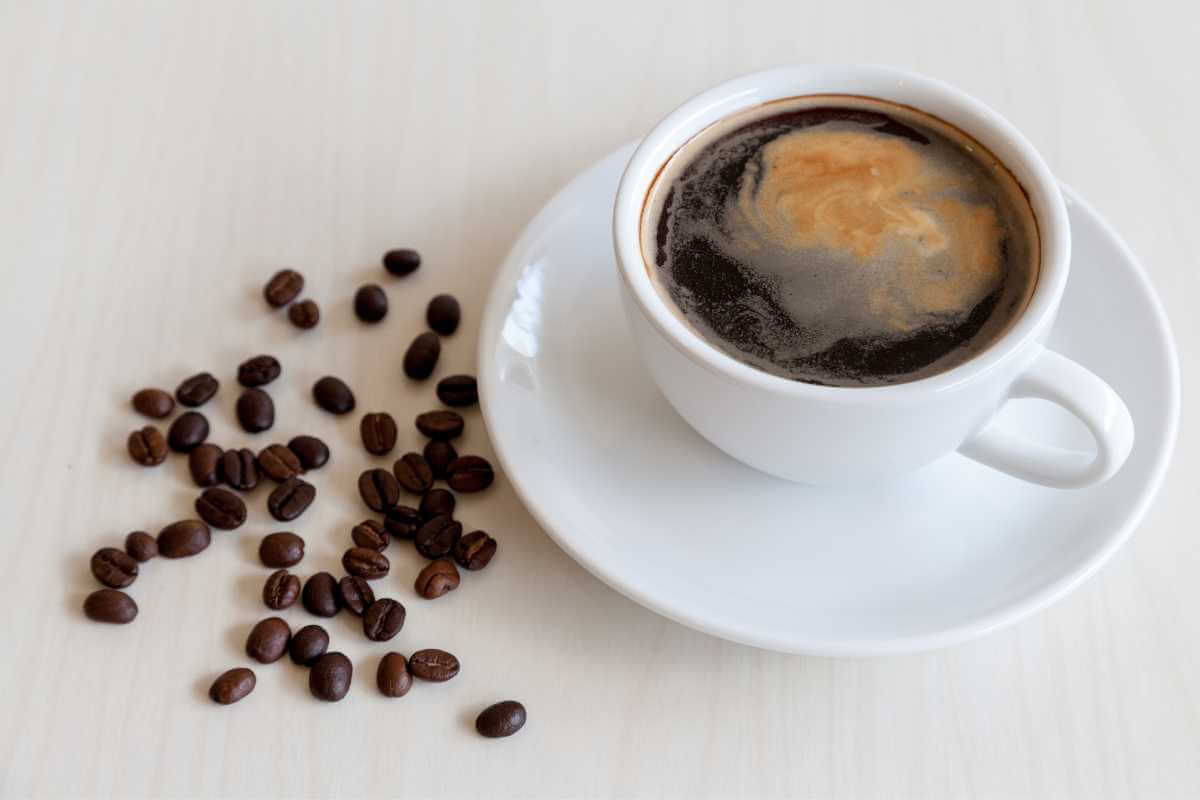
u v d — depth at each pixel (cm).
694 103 50
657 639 50
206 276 56
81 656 50
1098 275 51
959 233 49
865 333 48
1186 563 50
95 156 59
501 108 60
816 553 49
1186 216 56
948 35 61
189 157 59
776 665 50
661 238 49
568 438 50
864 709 49
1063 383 46
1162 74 59
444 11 62
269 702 49
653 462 50
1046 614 50
